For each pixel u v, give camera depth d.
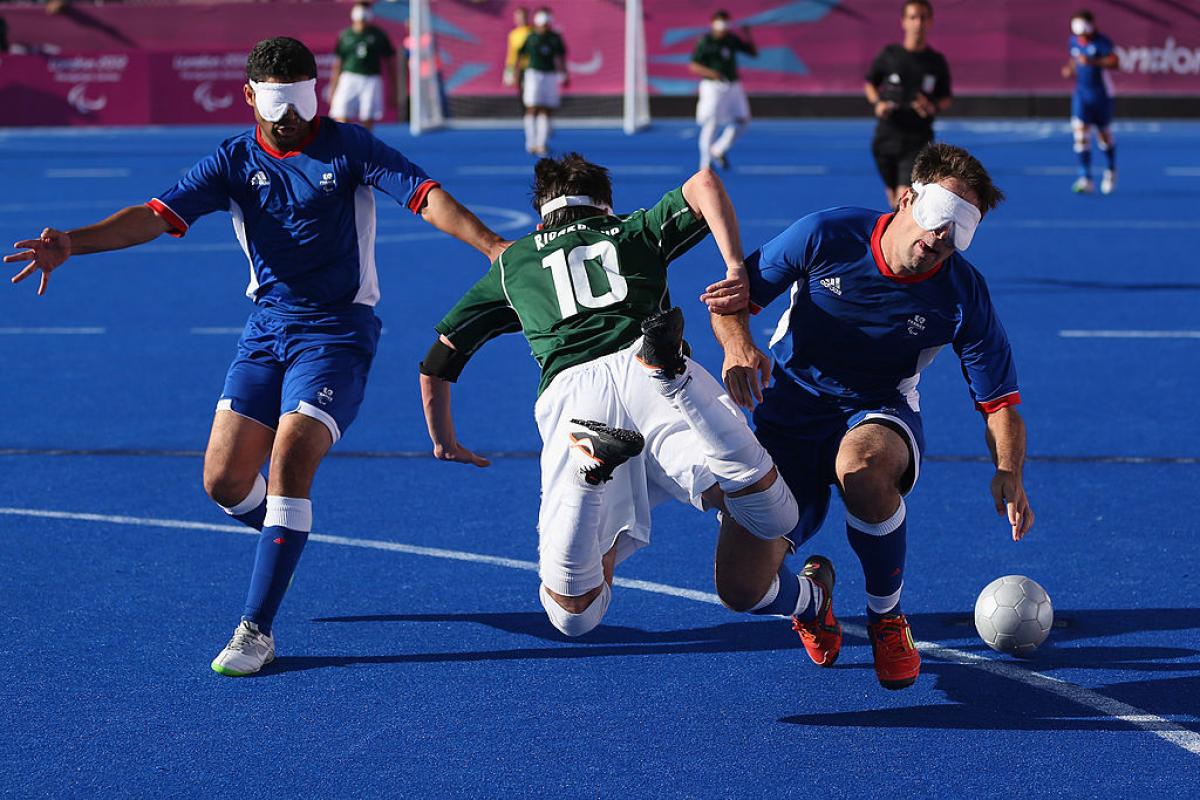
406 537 23.47
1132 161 86.81
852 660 18.27
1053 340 39.53
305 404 18.59
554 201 17.41
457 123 115.19
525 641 18.97
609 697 17.08
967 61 109.81
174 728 16.22
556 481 15.88
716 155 81.94
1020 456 16.77
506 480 26.73
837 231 16.66
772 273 16.88
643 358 14.48
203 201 19.42
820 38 111.62
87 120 115.06
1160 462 27.56
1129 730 15.95
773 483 15.60
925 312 16.59
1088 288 47.50
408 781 14.81
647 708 16.75
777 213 64.44
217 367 37.12
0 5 116.31
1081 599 20.22
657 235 16.86
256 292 19.84
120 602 20.44
